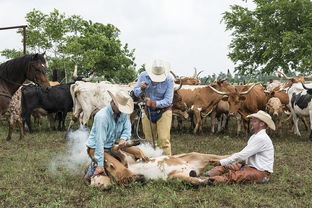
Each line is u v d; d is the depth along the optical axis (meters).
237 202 5.87
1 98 10.02
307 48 24.70
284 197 6.20
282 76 18.38
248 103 13.95
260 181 6.90
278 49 26.72
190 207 5.68
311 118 13.56
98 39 44.66
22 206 5.75
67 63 33.44
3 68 10.17
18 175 7.45
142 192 6.23
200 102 15.06
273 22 28.48
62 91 15.21
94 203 5.73
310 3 27.58
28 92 14.52
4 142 11.88
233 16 29.53
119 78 46.69
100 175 6.45
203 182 6.51
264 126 6.96
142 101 7.74
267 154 6.91
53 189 6.49
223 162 6.80
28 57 10.09
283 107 16.19
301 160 9.39
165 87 7.61
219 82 15.29
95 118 6.48
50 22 31.36
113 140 6.75
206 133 15.59
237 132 14.86
